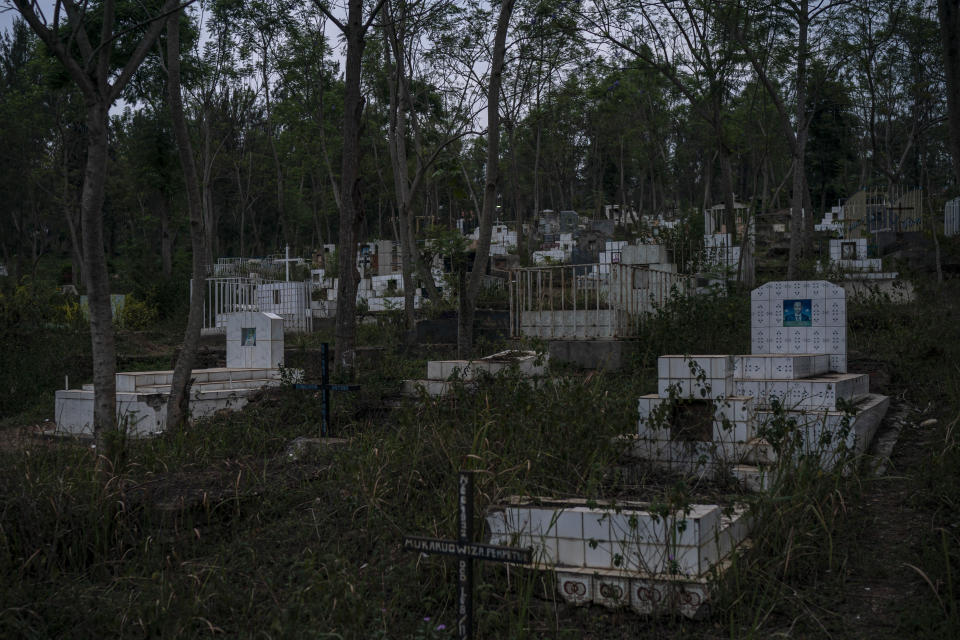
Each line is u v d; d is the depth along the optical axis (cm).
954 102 490
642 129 3956
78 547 547
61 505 560
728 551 458
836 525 511
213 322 2425
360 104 1090
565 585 442
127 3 1393
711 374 632
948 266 1983
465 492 375
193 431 889
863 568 458
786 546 456
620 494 557
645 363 1034
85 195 755
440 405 807
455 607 438
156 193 3959
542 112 2191
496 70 1192
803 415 671
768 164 3616
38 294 2200
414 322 1709
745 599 421
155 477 680
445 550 378
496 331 1527
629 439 638
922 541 475
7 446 910
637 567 431
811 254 2400
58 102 3391
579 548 454
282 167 3919
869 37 1941
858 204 3075
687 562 421
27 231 4766
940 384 900
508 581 438
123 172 4397
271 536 561
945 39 492
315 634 379
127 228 5422
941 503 538
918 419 795
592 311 1178
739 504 509
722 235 2159
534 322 1230
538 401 727
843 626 391
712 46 1770
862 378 822
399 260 3098
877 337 1166
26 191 3819
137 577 494
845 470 609
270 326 1276
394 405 947
